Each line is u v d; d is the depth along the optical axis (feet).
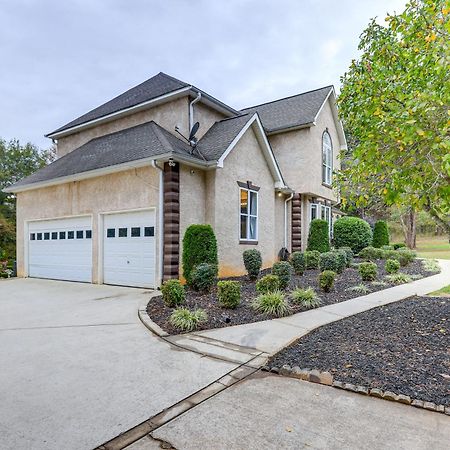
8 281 40.16
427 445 8.10
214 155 33.27
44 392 10.89
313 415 9.48
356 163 18.08
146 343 15.67
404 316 19.16
